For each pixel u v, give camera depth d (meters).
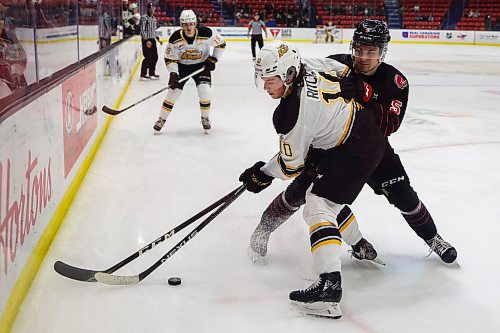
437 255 3.04
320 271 2.36
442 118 7.20
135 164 4.78
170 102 5.85
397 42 23.28
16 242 2.34
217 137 5.91
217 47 5.84
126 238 3.17
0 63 2.20
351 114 2.43
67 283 2.60
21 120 2.45
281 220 2.81
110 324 2.27
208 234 3.24
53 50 3.25
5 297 2.17
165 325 2.27
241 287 2.61
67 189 3.59
